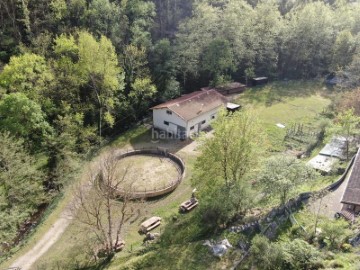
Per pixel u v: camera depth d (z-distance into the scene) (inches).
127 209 1603.1
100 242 1368.1
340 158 1846.7
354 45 3213.6
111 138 2274.9
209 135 2289.6
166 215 1567.4
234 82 3107.8
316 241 1134.4
